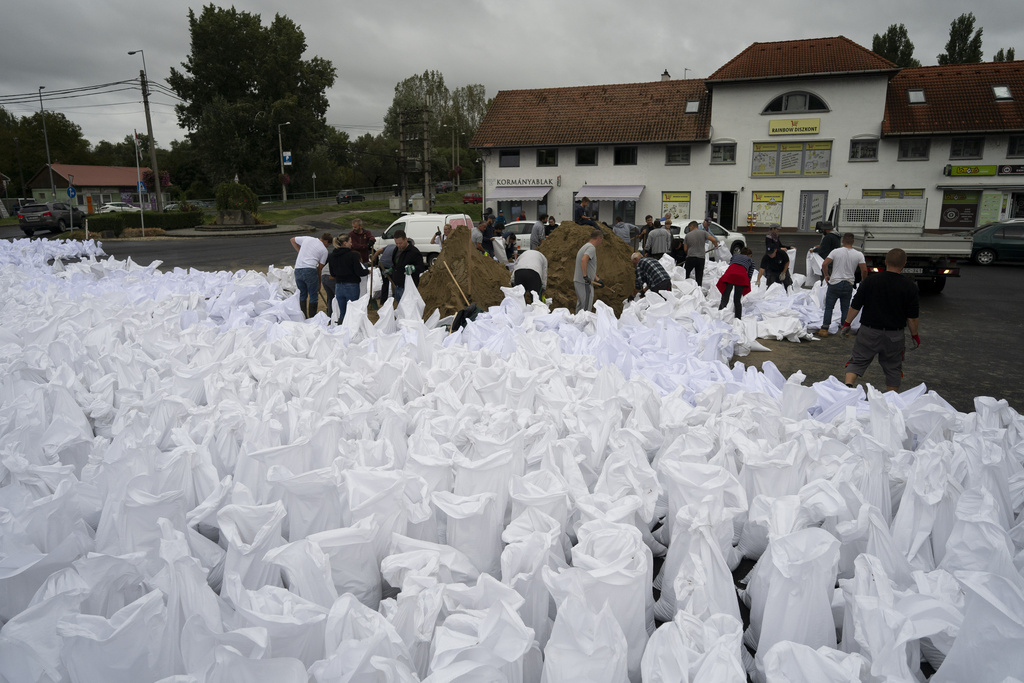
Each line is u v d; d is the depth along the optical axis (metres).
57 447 3.67
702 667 2.01
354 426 3.94
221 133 60.06
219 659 1.91
